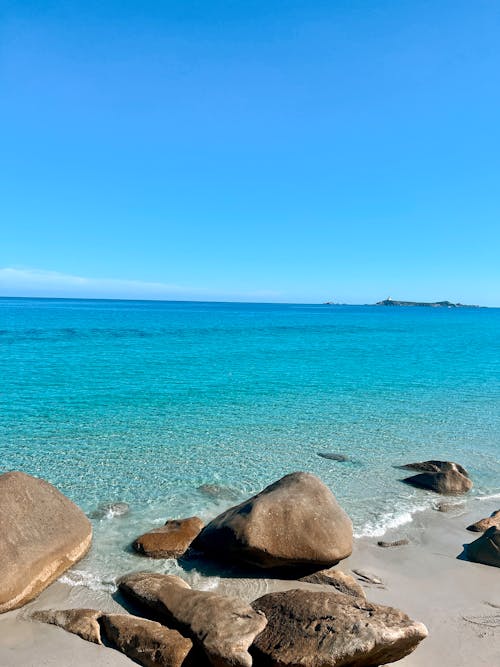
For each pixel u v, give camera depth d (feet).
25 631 21.06
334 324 317.22
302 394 74.54
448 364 114.11
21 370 93.61
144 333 201.16
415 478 40.91
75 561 26.73
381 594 24.79
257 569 26.53
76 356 117.08
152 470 41.65
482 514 35.37
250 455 46.09
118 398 69.00
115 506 34.55
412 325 320.29
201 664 19.06
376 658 19.17
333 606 20.74
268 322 324.60
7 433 51.01
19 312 409.08
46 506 27.27
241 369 99.71
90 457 44.37
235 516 27.81
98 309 539.70
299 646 18.93
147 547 28.02
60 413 59.88
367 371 100.63
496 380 91.40
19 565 23.26
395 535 31.63
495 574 27.07
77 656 19.49
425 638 20.75
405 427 57.41
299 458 45.65
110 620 21.06
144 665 19.10
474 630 21.98
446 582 26.08
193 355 123.34
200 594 21.86
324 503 28.81
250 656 18.29
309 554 25.82
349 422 58.85
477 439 53.52
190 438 50.72
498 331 258.16
